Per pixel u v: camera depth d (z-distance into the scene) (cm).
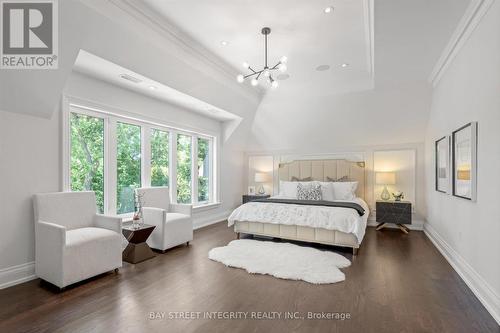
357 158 567
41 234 258
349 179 558
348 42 328
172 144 474
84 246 256
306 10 264
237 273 288
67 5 226
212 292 244
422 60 339
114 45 274
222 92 450
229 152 630
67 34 241
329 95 493
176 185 486
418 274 286
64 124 302
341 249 380
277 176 650
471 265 257
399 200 502
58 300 227
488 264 218
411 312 209
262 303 224
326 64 397
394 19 243
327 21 282
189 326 191
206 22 288
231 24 291
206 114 528
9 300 227
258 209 418
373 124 517
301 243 413
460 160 284
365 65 401
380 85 438
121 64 296
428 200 474
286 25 291
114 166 371
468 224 265
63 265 239
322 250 372
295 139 610
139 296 236
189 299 230
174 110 462
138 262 323
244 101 516
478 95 239
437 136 403
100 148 357
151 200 400
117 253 287
